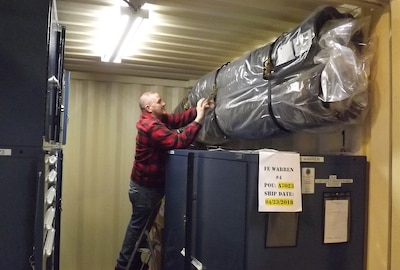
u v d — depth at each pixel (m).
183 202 2.25
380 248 1.56
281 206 1.47
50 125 1.66
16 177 1.35
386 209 1.53
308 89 1.56
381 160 1.56
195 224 2.07
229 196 1.64
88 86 4.26
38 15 1.39
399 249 1.47
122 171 4.36
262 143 2.62
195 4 2.11
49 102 1.58
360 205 1.63
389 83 1.53
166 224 2.65
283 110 1.75
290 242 1.51
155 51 3.23
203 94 2.93
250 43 2.94
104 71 4.14
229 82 2.40
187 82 4.57
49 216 1.59
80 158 4.23
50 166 1.71
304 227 1.54
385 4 1.57
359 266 1.62
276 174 1.49
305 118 1.65
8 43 1.37
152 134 2.76
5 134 1.35
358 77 1.51
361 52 1.59
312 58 1.57
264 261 1.47
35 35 1.38
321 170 1.57
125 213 4.35
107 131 4.32
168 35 2.75
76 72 4.17
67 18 2.39
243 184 1.52
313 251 1.55
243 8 2.16
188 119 3.12
